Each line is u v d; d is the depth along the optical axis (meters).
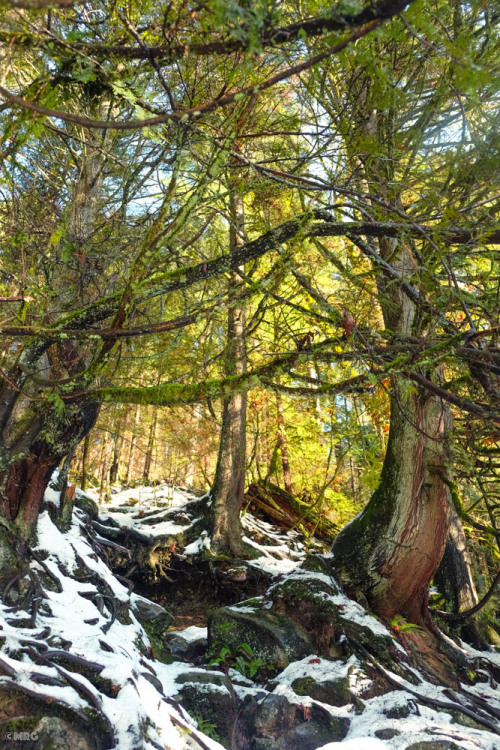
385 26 1.48
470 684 5.13
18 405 4.71
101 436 10.48
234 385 2.66
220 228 4.92
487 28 2.02
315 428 9.68
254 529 8.70
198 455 9.50
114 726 2.69
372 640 4.95
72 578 4.37
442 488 5.56
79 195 4.27
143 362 3.77
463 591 6.87
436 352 2.24
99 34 1.73
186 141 2.30
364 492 10.48
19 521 4.08
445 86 2.03
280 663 4.80
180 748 2.88
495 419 2.26
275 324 3.78
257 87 1.24
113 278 3.80
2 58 1.93
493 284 2.88
